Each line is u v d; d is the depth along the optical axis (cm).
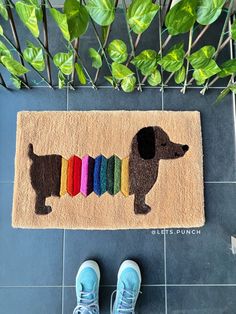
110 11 77
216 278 115
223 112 121
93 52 100
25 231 116
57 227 115
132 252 116
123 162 117
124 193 116
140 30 82
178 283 115
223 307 114
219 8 75
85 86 121
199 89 121
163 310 113
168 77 119
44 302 114
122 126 119
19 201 115
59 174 117
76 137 118
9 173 118
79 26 80
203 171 119
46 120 119
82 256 115
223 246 116
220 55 121
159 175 117
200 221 115
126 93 121
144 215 115
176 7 75
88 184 116
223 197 118
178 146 118
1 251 115
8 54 94
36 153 117
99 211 115
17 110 120
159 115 119
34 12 76
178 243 116
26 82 117
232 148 120
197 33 122
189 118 119
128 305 109
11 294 113
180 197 116
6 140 119
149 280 115
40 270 115
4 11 82
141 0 74
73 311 113
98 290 113
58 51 122
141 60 96
